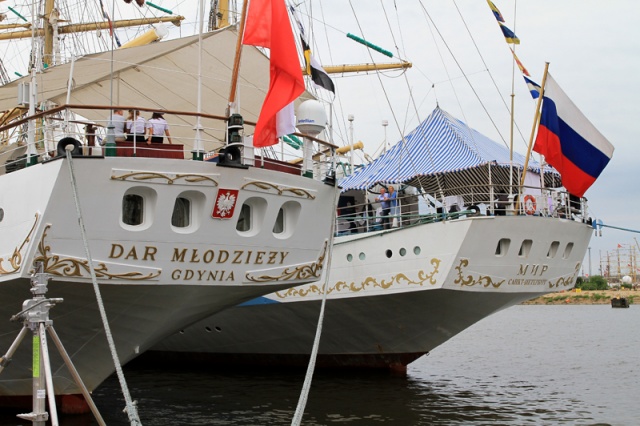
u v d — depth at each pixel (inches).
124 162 560.4
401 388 908.0
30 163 585.9
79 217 536.7
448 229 846.5
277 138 647.1
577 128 930.1
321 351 1016.2
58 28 1278.3
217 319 1016.2
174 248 593.0
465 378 1058.7
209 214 601.6
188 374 1013.8
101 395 848.9
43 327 454.3
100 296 531.5
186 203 606.5
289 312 968.3
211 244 609.0
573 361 1310.3
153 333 652.1
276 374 1009.5
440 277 847.7
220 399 821.9
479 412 781.3
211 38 953.5
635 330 2282.2
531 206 893.8
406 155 1040.2
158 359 1123.9
